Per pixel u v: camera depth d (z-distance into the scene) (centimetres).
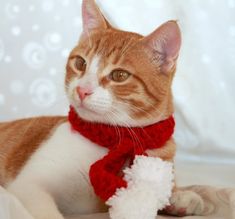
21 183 46
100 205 50
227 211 50
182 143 81
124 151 47
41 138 52
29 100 80
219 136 81
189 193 51
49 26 79
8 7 79
